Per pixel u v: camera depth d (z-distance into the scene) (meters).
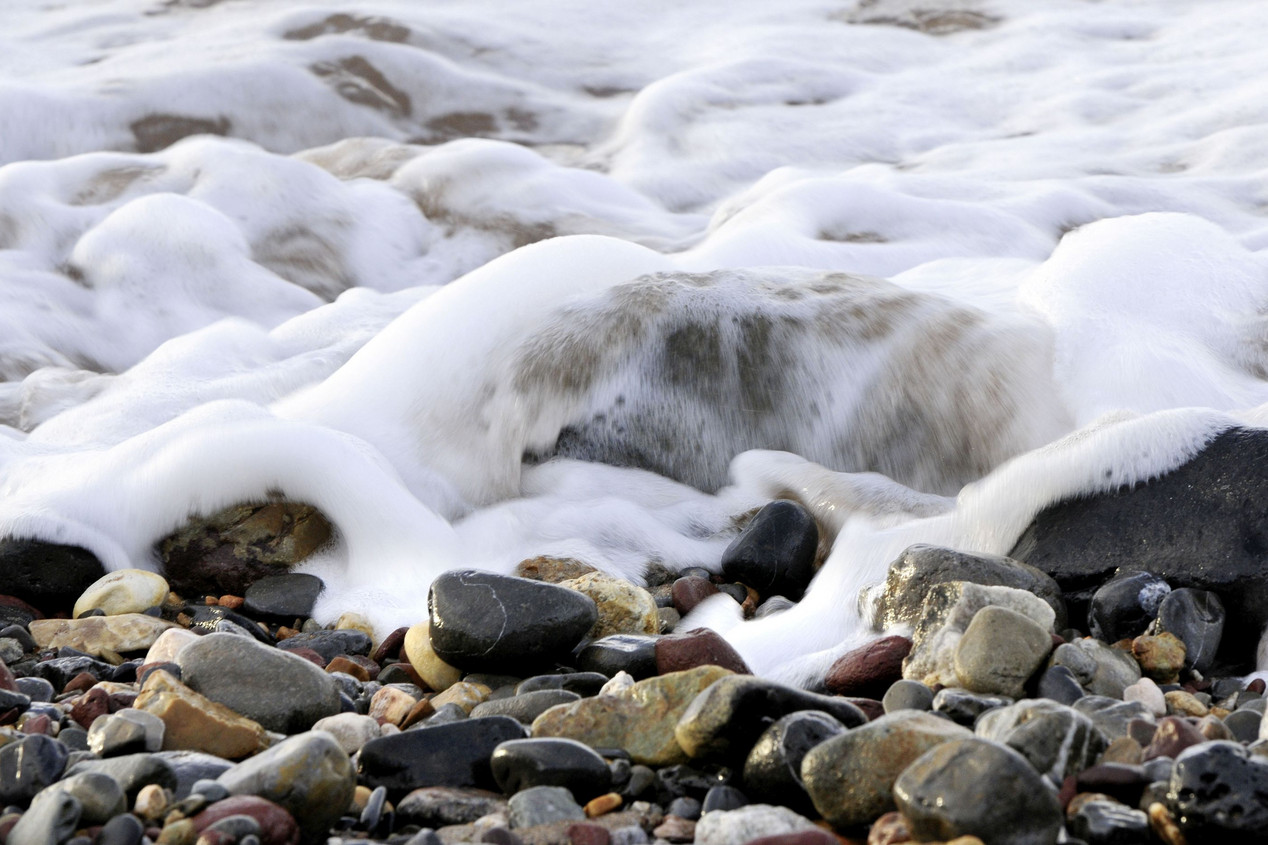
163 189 7.55
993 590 2.45
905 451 3.78
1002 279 5.01
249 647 2.31
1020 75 9.67
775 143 8.75
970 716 2.03
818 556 3.38
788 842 1.57
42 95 9.27
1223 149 7.62
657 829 1.80
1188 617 2.53
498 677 2.52
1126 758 1.79
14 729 2.19
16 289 6.47
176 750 2.03
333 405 3.83
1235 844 1.56
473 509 3.69
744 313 3.83
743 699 1.89
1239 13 10.42
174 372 4.84
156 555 3.38
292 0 11.77
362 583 3.29
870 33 10.89
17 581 3.18
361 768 2.03
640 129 9.22
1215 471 2.75
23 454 3.99
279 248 7.18
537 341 3.82
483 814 1.87
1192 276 4.29
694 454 3.74
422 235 7.65
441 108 10.08
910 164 8.18
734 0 11.98
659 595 3.25
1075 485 2.92
